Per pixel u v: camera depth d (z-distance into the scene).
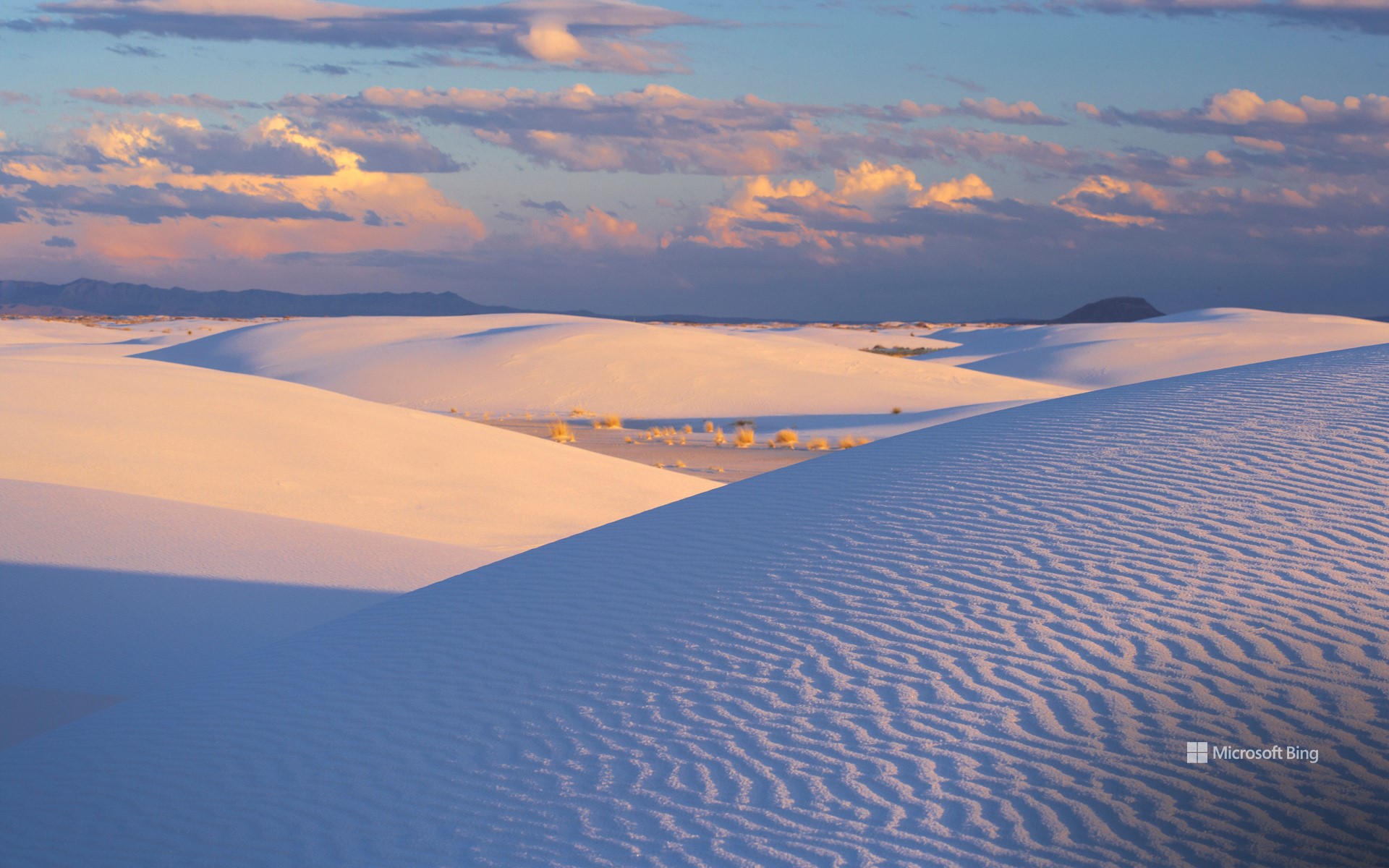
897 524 7.46
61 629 9.36
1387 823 3.99
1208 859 3.81
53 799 5.59
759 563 7.26
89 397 21.27
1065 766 4.46
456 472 21.17
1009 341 106.56
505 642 6.77
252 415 22.05
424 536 16.81
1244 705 4.77
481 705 5.88
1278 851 3.84
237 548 12.66
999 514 7.32
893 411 46.28
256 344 67.69
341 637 7.77
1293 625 5.38
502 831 4.53
